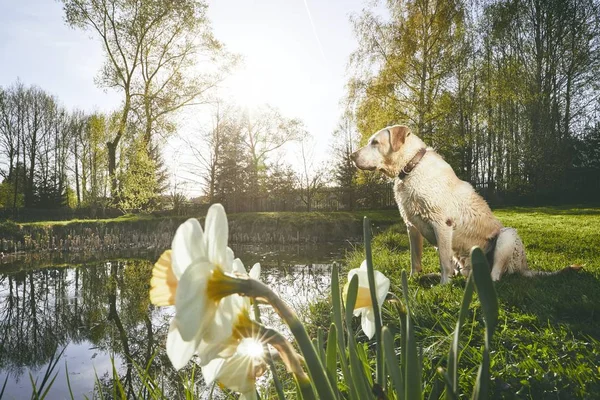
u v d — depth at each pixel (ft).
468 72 67.26
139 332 19.01
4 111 110.32
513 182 79.15
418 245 16.84
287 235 61.11
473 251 2.05
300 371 2.14
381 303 3.17
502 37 78.89
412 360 2.52
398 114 64.85
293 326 2.05
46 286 30.66
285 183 95.30
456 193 14.83
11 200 110.52
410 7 65.51
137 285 30.73
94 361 15.39
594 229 30.25
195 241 1.86
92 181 109.09
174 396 10.69
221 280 1.87
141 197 73.72
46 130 116.78
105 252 54.03
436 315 10.87
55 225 62.69
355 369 2.76
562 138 80.69
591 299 11.27
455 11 64.75
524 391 6.66
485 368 2.01
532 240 25.75
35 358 15.97
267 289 1.96
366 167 15.47
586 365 7.14
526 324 10.28
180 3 71.67
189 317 1.73
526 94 75.97
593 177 77.15
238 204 89.35
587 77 78.28
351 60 66.54
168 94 74.90
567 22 79.25
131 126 73.87
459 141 65.77
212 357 2.00
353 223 60.90
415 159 15.01
